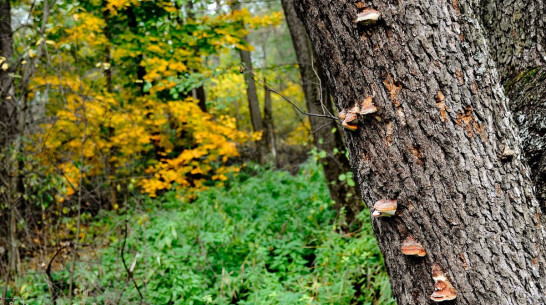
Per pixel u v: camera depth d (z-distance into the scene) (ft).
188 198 26.63
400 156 5.51
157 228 19.74
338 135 20.27
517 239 5.28
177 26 20.06
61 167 15.94
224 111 41.14
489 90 5.34
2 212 14.64
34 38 15.39
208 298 12.75
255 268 16.11
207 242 17.79
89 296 12.64
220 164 35.91
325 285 13.70
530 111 7.30
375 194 5.87
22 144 15.28
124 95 28.91
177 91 21.93
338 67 5.81
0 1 19.75
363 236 15.17
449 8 5.24
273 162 45.85
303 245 18.08
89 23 20.04
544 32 7.84
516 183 5.37
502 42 8.46
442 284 5.46
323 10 5.70
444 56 5.23
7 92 14.66
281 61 66.03
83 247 15.46
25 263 15.05
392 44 5.32
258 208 23.62
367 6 5.35
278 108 63.16
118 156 27.32
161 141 28.37
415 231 5.59
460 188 5.30
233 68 20.45
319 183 24.58
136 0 19.13
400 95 5.39
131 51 21.02
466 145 5.28
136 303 13.41
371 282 13.19
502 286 5.27
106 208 21.11
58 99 19.52
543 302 5.22
